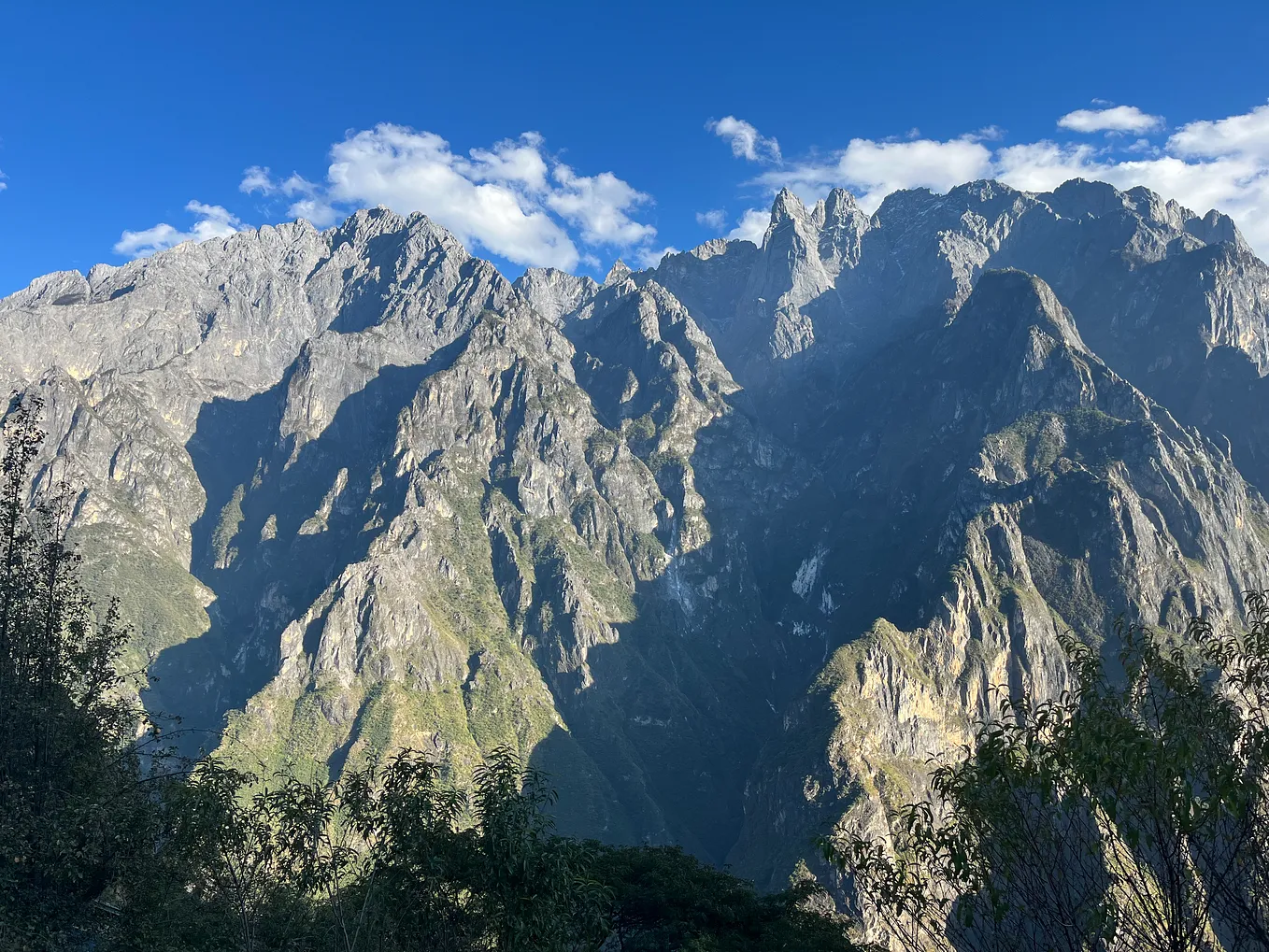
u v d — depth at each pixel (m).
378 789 38.75
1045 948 25.88
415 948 38.00
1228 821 24.58
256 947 41.28
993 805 27.44
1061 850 26.42
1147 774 24.11
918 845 28.91
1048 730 27.52
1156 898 24.77
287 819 37.03
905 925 29.25
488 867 35.81
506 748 39.97
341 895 39.22
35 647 48.06
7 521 48.69
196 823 37.34
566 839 38.56
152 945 41.31
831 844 30.34
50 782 45.53
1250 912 23.53
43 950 40.84
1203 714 25.95
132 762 49.50
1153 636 29.14
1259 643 28.08
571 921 37.62
